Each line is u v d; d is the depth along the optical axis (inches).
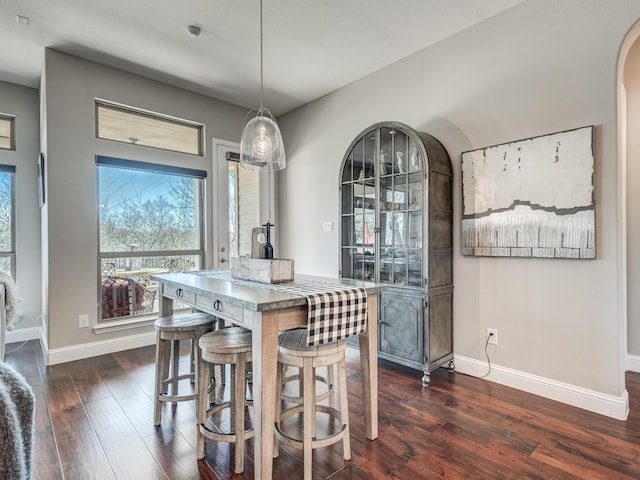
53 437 77.7
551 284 95.2
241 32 113.0
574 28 90.8
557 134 92.3
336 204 156.6
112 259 137.0
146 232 145.9
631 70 113.7
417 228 109.4
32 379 109.0
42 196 132.0
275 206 185.6
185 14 103.5
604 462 68.6
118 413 88.4
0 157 142.2
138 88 140.9
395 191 116.3
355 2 98.7
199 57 128.0
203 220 160.9
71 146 125.6
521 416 86.1
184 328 81.7
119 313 138.6
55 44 118.6
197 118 158.1
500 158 102.8
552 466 67.6
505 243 101.9
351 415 87.1
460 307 113.4
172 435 78.8
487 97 107.1
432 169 106.2
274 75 142.3
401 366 120.5
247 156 102.4
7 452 20.7
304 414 63.6
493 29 105.7
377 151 121.7
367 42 119.0
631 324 113.8
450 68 116.0
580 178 88.7
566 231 90.8
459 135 113.8
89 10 101.1
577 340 91.0
